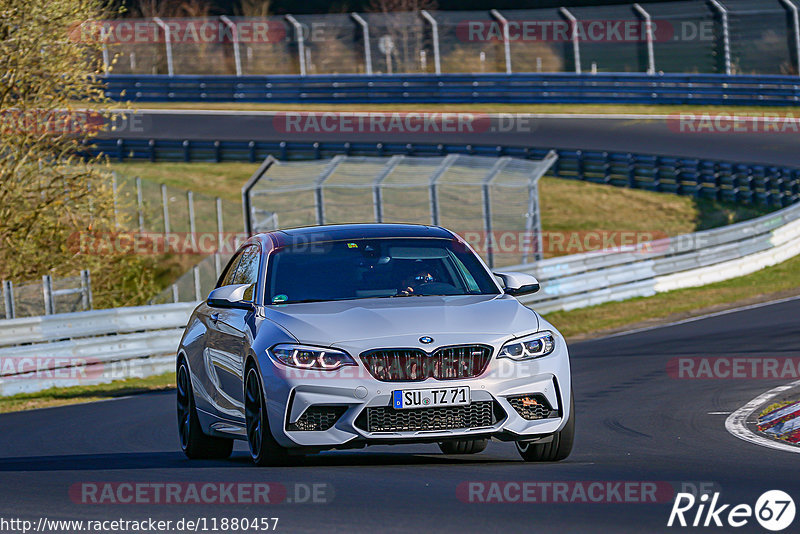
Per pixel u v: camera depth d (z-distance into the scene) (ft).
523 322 84.69
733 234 310.86
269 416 81.51
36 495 77.30
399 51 646.74
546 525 60.49
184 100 590.14
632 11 564.30
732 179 404.16
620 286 283.38
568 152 442.09
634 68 615.16
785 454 90.12
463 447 100.89
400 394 79.51
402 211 349.00
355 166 384.06
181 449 111.86
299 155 472.44
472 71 637.30
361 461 91.71
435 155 446.60
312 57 648.79
